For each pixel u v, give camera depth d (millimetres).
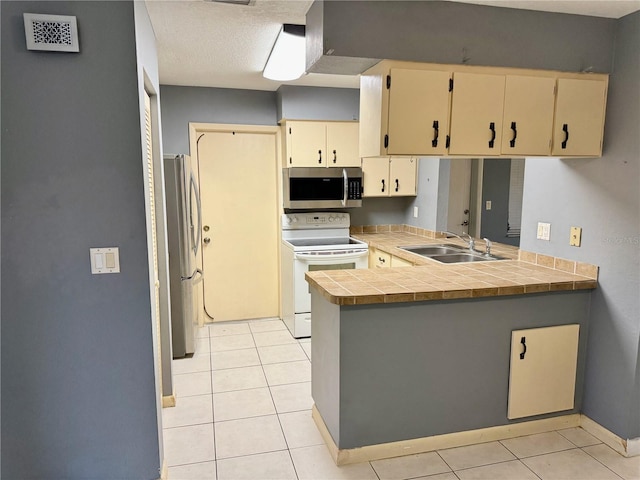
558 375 2400
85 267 1725
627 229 2154
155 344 1900
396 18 1909
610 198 2234
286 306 4203
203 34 2506
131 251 1749
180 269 3385
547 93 2164
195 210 3547
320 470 2115
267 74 3297
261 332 4086
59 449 1799
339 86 3889
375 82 2023
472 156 2143
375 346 2115
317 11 1903
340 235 4430
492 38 2029
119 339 1785
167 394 2695
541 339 2332
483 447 2311
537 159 2703
